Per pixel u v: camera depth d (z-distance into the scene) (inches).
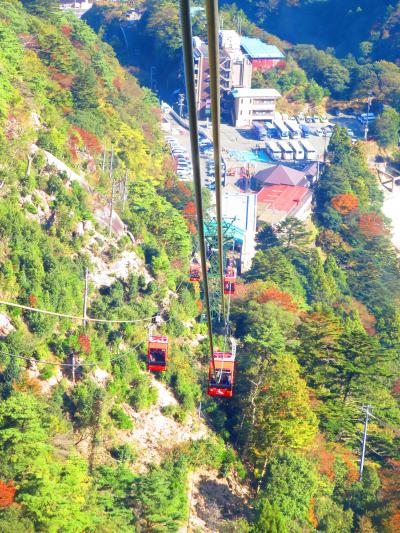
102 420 3597.4
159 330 4539.9
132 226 5251.0
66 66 7145.7
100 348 3964.1
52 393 3585.1
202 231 585.6
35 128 5319.9
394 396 4963.1
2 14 7199.8
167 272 4990.2
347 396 4517.7
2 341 3624.5
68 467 2957.7
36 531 2659.9
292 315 5083.7
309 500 3590.1
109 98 7834.6
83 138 5984.3
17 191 4500.5
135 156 6929.1
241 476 3831.2
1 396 3417.8
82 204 4849.9
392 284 7342.5
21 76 5944.9
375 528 3548.2
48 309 3892.7
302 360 4584.2
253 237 7081.7
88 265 4537.4
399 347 6107.3
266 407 3991.1
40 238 4288.9
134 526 2940.5
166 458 3698.3
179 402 4069.9
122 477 3176.7
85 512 2824.8
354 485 3919.8
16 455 2918.3
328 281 6752.0
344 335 4623.5
